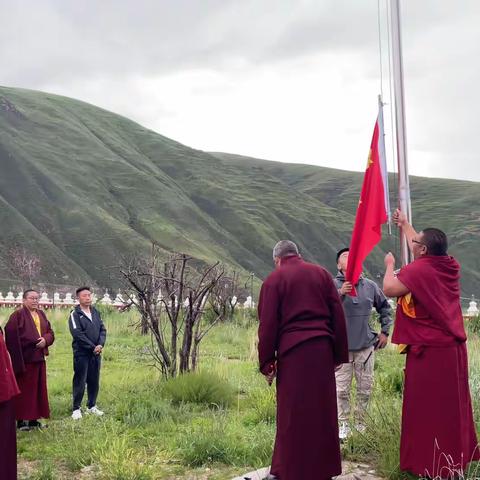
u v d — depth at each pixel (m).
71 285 104.06
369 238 6.25
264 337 5.46
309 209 199.75
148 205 157.00
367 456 6.39
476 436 5.73
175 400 9.98
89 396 9.58
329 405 5.44
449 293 5.57
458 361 5.53
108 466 6.59
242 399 10.32
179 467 6.74
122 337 20.66
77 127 187.12
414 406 5.53
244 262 153.50
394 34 7.35
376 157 6.29
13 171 138.75
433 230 5.68
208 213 177.75
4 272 97.38
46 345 8.97
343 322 5.62
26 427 8.85
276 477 5.51
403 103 7.31
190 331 11.89
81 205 135.25
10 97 191.00
